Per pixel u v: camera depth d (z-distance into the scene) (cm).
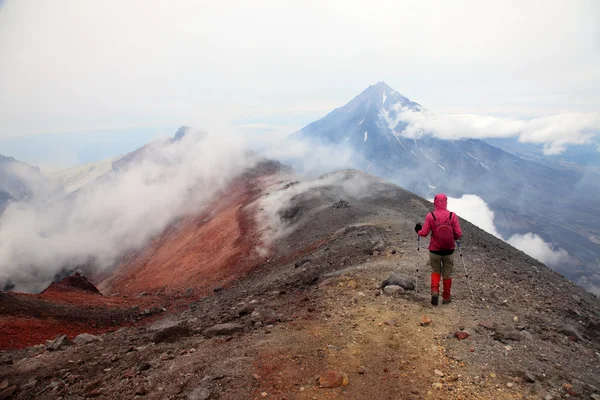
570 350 688
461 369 591
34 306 1880
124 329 1232
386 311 824
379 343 680
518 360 619
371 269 1188
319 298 966
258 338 737
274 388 548
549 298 1035
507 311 859
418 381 562
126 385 612
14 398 653
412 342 680
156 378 617
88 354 831
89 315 1961
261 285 1655
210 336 791
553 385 550
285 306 960
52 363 800
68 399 605
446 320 773
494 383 553
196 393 538
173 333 840
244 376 584
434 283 852
